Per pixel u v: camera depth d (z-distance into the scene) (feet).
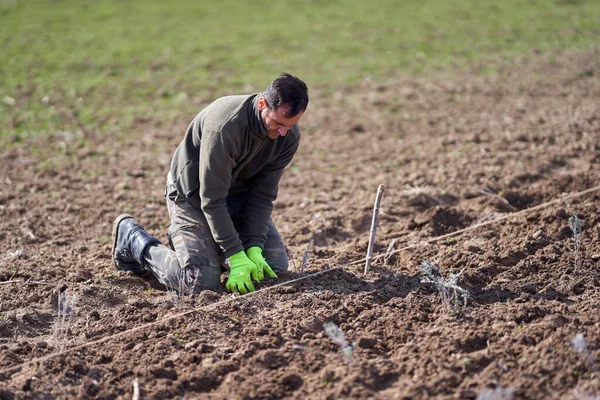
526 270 58.95
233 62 134.72
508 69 130.21
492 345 47.16
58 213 78.59
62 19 159.12
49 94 117.70
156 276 59.06
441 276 58.65
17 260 65.36
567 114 105.91
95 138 102.37
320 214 77.56
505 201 76.23
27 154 95.86
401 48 143.33
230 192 59.41
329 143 100.89
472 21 160.45
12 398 43.93
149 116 110.52
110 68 130.11
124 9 169.07
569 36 147.74
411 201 79.20
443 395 43.01
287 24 159.53
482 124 104.32
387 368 45.70
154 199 83.05
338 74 129.49
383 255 63.00
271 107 48.67
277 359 47.16
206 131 51.96
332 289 56.59
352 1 178.29
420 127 105.19
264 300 54.75
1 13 161.99
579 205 71.00
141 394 44.34
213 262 57.31
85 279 61.31
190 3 175.83
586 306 52.01
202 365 47.06
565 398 41.96
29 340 51.42
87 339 50.88
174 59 135.64
